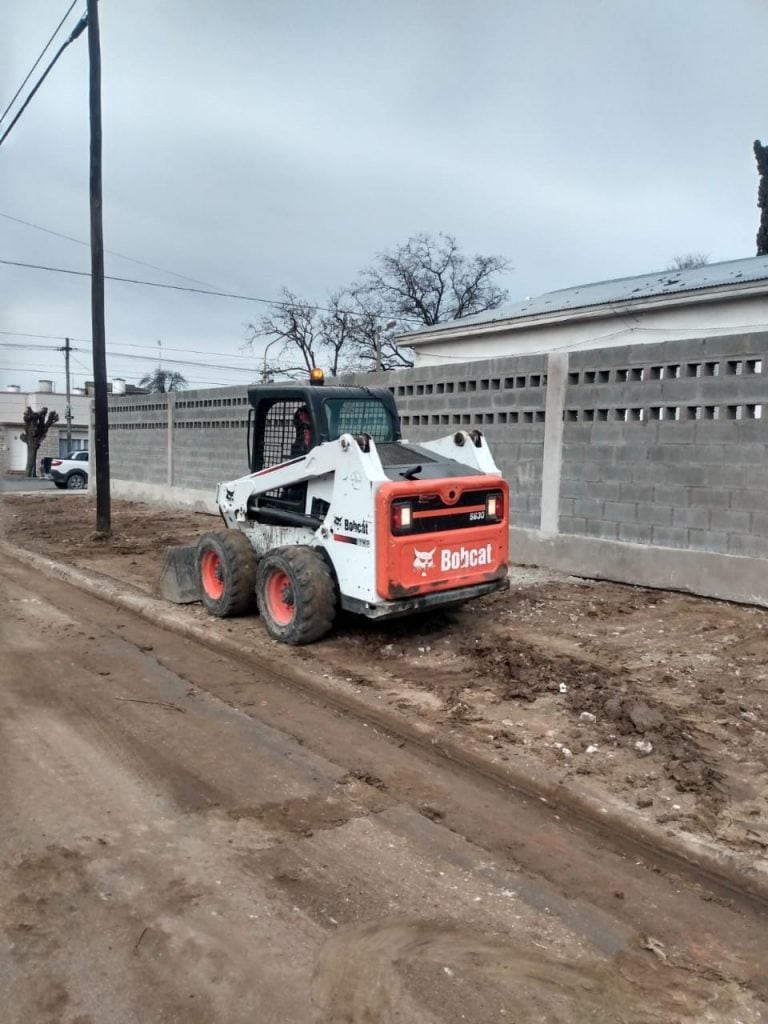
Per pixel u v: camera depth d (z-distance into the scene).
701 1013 2.69
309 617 6.50
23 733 4.92
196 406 16.69
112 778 4.32
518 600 8.12
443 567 6.32
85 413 59.25
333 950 2.93
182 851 3.59
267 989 2.71
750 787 4.19
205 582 7.82
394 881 3.41
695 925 3.20
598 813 3.96
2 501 20.77
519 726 5.00
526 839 3.83
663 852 3.69
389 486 6.00
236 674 6.28
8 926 3.01
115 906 3.15
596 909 3.27
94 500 20.50
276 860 3.54
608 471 8.82
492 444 10.16
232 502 7.81
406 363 37.12
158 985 2.71
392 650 6.62
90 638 7.21
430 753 4.81
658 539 8.40
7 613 8.05
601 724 5.02
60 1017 2.55
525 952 2.96
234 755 4.69
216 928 3.03
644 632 7.04
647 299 13.49
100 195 12.80
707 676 5.92
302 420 7.16
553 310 15.32
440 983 2.77
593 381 8.94
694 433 7.98
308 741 4.95
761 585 7.55
